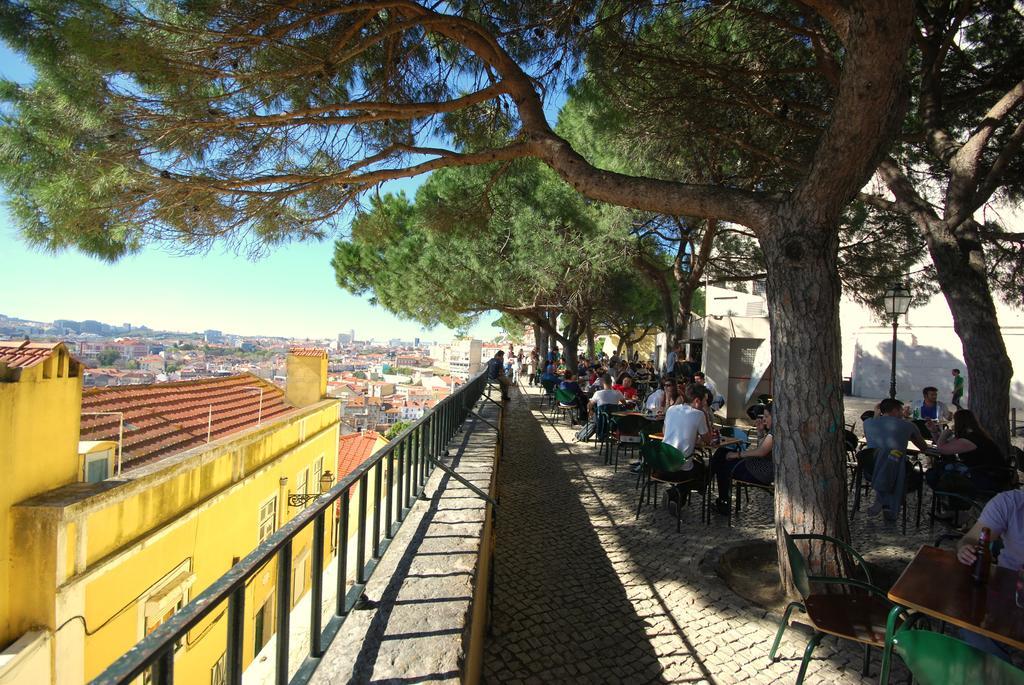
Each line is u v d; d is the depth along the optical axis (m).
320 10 4.52
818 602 3.29
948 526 5.80
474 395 11.09
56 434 5.91
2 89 4.20
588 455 10.36
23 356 5.64
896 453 5.91
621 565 5.04
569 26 5.52
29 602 5.25
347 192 5.77
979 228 8.56
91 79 4.13
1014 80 7.13
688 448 6.30
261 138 5.14
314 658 2.09
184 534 7.67
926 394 10.28
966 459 5.74
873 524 6.27
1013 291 9.62
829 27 6.17
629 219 11.74
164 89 4.40
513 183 10.77
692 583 4.62
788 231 4.10
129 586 6.46
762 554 5.28
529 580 4.73
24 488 5.45
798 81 7.21
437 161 5.49
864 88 3.50
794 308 4.08
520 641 3.74
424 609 2.52
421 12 4.75
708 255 13.60
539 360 34.12
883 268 12.25
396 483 3.81
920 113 7.55
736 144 7.32
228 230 5.37
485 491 4.57
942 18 6.89
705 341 16.95
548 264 11.91
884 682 2.75
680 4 5.86
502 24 5.65
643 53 6.33
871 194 7.98
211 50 4.34
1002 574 2.91
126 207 4.70
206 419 11.96
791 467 4.12
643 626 3.94
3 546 5.19
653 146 8.12
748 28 6.56
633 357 36.47
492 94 5.41
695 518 6.45
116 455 7.95
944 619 2.46
